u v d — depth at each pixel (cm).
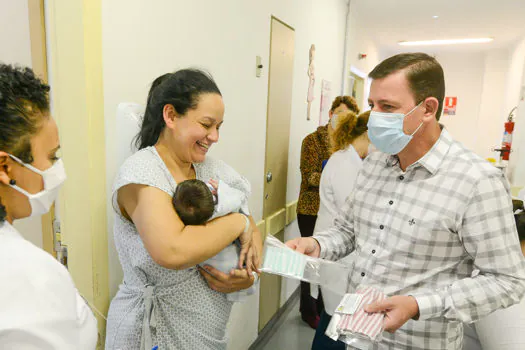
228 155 178
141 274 97
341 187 198
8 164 58
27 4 119
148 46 123
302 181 258
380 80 99
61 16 102
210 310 103
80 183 110
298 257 110
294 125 278
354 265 118
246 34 187
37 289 52
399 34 548
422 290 100
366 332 85
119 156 113
